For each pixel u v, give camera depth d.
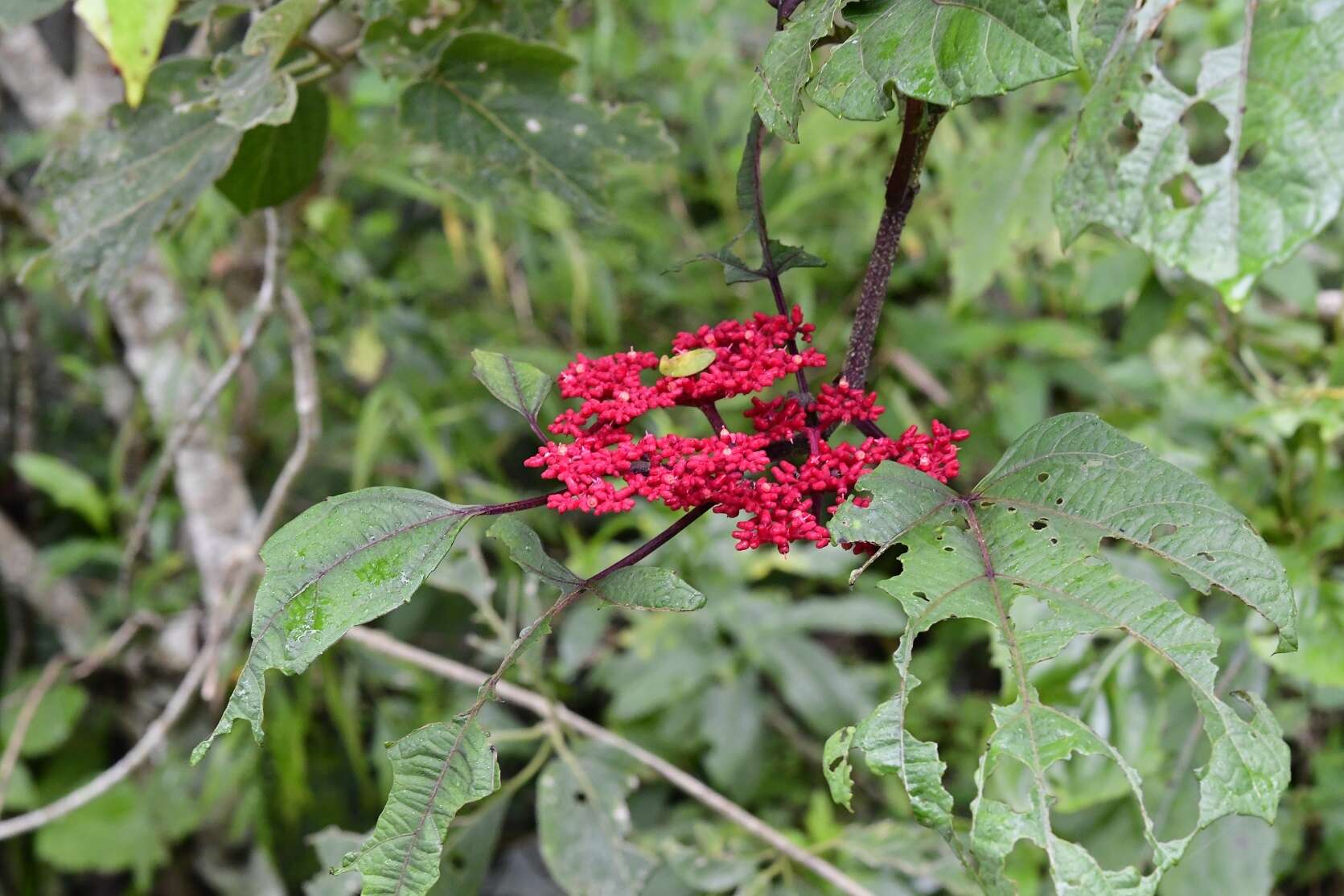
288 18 1.18
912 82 1.06
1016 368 2.08
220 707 1.81
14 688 2.28
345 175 2.11
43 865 2.32
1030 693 1.04
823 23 1.08
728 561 2.00
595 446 1.11
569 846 1.38
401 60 1.27
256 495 2.47
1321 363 1.80
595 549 1.98
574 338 2.47
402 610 2.30
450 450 2.27
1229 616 1.52
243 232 2.02
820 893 1.42
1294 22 1.01
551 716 1.41
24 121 2.58
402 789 1.07
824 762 1.06
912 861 1.42
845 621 1.99
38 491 2.49
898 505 1.08
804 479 1.10
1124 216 1.02
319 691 2.06
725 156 2.47
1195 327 2.06
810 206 2.29
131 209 1.25
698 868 1.42
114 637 1.97
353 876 1.36
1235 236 1.01
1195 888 1.43
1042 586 1.06
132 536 1.78
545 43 1.27
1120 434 1.08
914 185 1.13
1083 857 1.02
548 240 2.48
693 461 1.09
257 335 1.48
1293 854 1.61
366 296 2.22
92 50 1.73
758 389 1.12
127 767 1.50
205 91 1.26
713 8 2.44
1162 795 1.44
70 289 1.26
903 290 2.29
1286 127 1.00
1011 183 1.49
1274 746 1.03
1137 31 1.03
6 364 2.43
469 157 1.30
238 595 1.56
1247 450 1.70
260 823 2.04
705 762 1.95
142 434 2.27
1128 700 1.42
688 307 2.47
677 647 1.99
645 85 2.58
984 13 1.05
